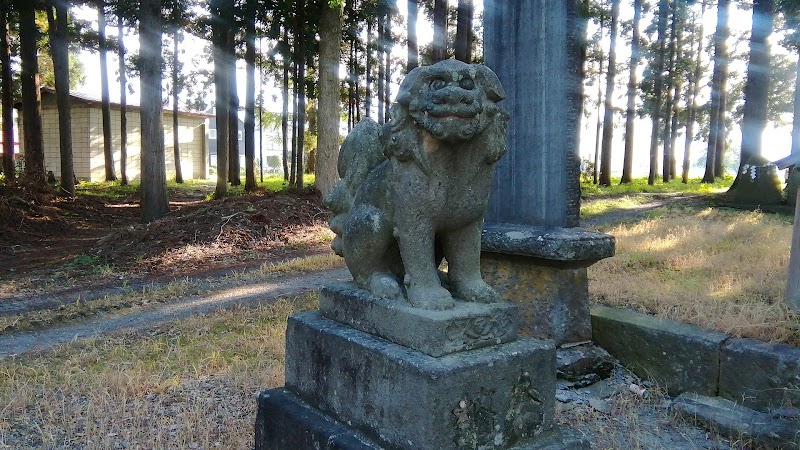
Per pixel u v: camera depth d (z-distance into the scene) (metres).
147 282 7.76
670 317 4.03
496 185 4.50
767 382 3.28
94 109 26.67
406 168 2.40
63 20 16.23
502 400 2.30
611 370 3.96
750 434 3.06
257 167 41.47
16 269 8.85
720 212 10.66
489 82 2.25
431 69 2.23
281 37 18.19
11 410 3.55
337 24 13.81
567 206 4.06
